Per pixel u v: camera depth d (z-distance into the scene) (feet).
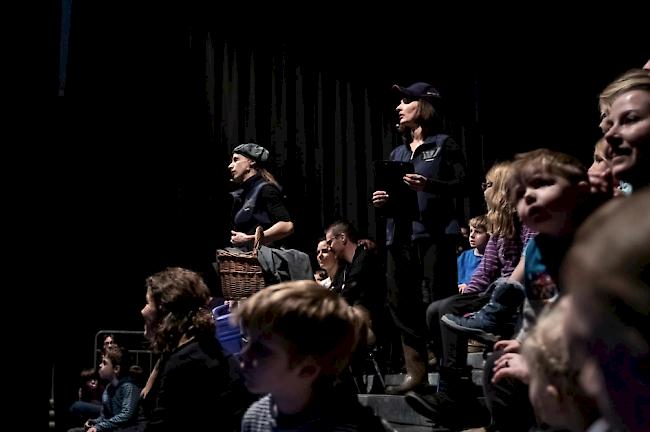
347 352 5.47
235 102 20.68
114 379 16.01
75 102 19.53
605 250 1.78
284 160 21.13
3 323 17.62
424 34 23.27
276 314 5.24
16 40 18.31
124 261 19.38
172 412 8.68
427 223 11.27
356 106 22.26
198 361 8.82
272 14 21.72
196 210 19.84
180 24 20.54
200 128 20.24
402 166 11.18
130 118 19.79
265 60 21.44
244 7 21.42
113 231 19.36
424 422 10.41
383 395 11.39
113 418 14.60
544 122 22.71
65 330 18.81
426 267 11.23
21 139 18.21
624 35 21.77
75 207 19.19
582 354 2.03
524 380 5.47
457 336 9.14
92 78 19.67
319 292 5.44
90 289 19.12
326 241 13.87
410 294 11.21
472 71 23.43
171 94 20.16
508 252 9.52
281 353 5.23
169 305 9.14
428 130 12.05
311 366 5.28
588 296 1.86
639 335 1.86
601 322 1.88
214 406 8.79
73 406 17.44
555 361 3.59
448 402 9.00
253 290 11.32
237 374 9.02
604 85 22.03
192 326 9.07
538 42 23.00
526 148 22.79
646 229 1.73
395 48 22.94
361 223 21.65
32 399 17.69
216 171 20.15
